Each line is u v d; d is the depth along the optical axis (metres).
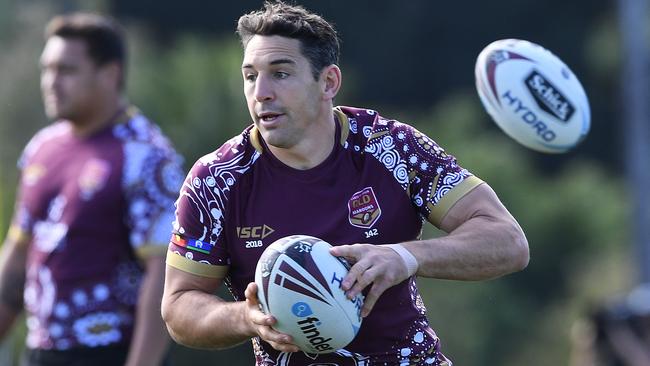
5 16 61.78
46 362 22.02
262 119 15.57
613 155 107.62
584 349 29.64
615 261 74.06
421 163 16.06
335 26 17.16
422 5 111.62
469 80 111.31
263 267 15.10
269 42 15.48
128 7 97.75
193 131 58.59
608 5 112.62
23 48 60.19
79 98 22.14
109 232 21.80
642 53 50.34
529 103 18.31
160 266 21.59
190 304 15.87
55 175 22.22
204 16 99.06
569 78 18.50
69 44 22.16
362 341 15.97
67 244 21.86
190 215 16.05
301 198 15.87
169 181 21.89
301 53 15.52
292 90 15.47
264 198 15.91
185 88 59.28
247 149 16.03
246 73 15.69
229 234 16.02
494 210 15.97
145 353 21.34
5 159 55.50
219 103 59.16
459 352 60.19
